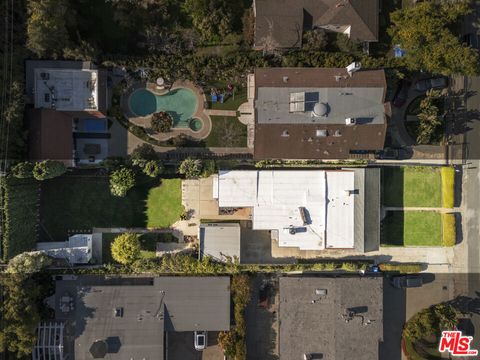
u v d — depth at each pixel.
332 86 54.75
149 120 59.34
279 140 55.22
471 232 61.31
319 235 57.50
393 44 58.78
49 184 58.69
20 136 53.66
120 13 55.69
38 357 56.38
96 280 58.12
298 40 56.44
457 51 52.97
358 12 56.28
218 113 59.72
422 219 60.94
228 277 57.94
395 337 60.91
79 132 58.69
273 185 57.31
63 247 58.00
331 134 55.22
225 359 59.59
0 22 52.56
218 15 56.66
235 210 60.12
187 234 59.94
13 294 52.16
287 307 57.75
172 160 58.97
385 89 54.91
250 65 58.06
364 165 59.53
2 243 52.88
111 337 56.47
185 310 57.47
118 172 55.66
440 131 59.94
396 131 60.56
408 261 60.88
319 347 57.56
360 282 57.66
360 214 57.69
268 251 60.31
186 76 58.41
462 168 61.19
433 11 54.69
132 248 55.28
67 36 54.50
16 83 52.72
